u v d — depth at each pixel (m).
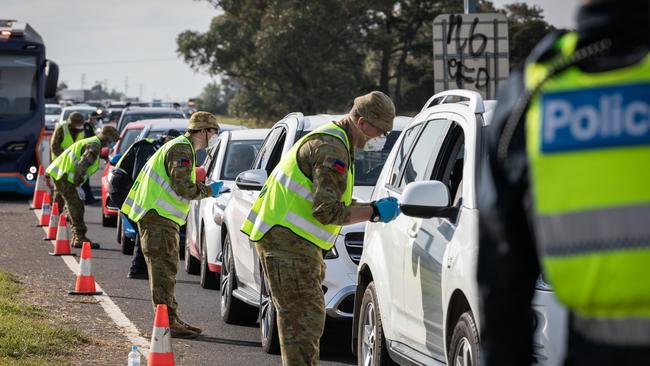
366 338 11.21
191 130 14.71
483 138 8.94
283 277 9.50
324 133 9.38
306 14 100.69
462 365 8.28
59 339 13.16
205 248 19.25
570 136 3.61
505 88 3.93
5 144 39.22
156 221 14.50
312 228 9.54
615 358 3.62
